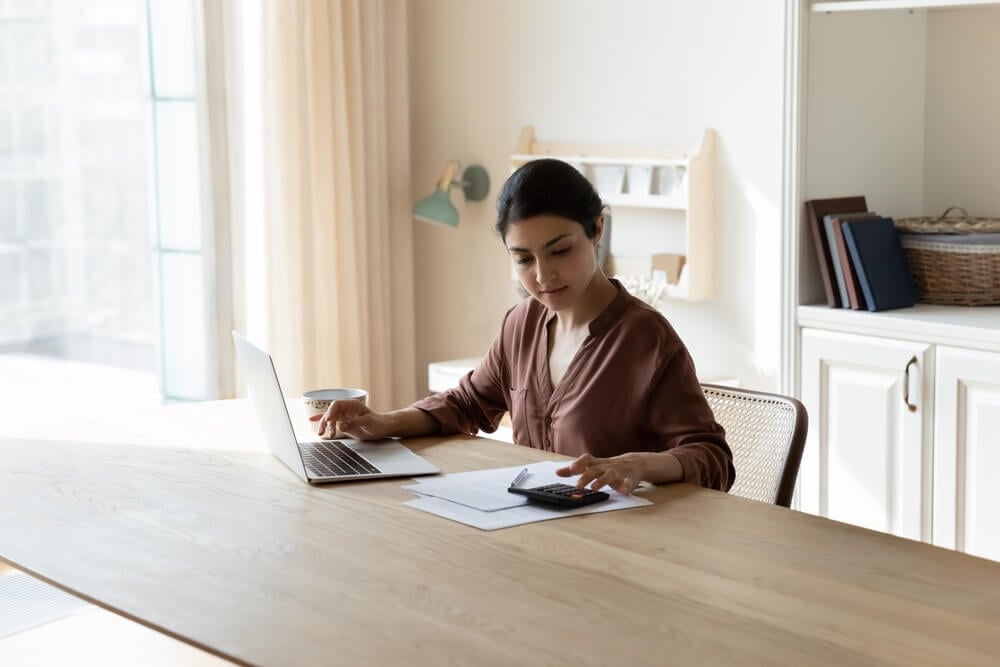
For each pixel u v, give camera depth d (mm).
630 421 2072
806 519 1718
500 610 1376
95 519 1759
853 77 3162
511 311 2354
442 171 4445
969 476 2793
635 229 3893
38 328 5305
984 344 2723
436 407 2303
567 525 1696
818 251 3061
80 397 5371
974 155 3279
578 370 2135
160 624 1354
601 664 1227
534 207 1992
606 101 3906
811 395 3102
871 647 1264
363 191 4199
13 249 5227
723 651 1257
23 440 2270
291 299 4055
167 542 1646
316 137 4090
